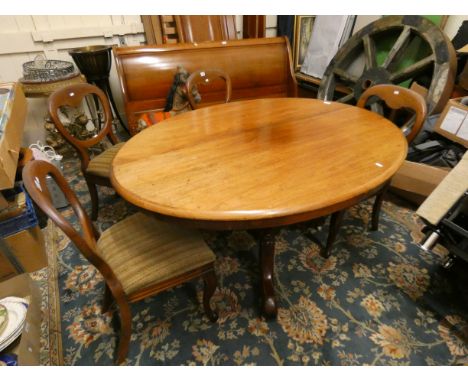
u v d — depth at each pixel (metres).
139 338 1.18
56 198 1.88
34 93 2.04
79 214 0.94
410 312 1.24
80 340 1.18
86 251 0.77
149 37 2.57
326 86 2.59
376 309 1.26
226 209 0.78
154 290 0.98
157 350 1.14
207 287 1.10
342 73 2.48
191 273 1.02
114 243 1.04
